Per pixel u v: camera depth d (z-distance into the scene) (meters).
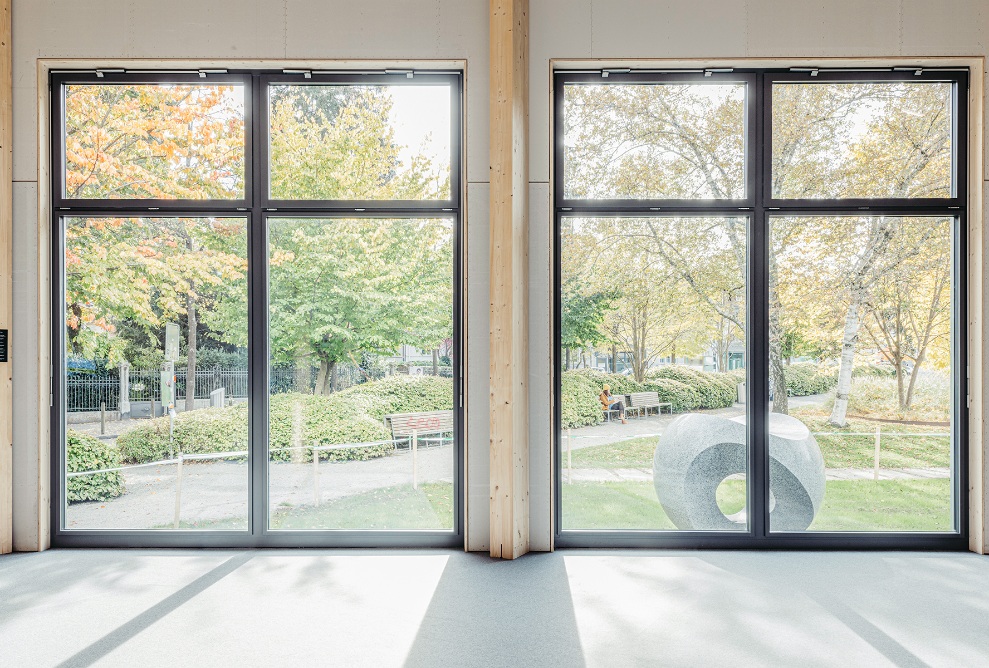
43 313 4.04
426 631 2.83
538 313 4.02
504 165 3.85
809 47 3.99
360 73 4.14
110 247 4.16
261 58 4.02
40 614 3.00
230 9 4.03
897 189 4.11
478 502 3.99
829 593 3.26
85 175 4.16
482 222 4.01
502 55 3.86
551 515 3.99
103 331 4.15
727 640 2.74
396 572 3.57
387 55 4.02
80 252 4.15
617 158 4.16
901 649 2.67
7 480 3.96
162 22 4.03
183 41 4.03
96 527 4.12
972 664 2.54
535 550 3.98
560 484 4.12
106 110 4.16
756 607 3.09
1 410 3.96
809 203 4.08
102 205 4.11
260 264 4.12
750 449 4.07
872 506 4.08
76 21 4.02
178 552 3.95
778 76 4.11
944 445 4.08
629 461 4.13
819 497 4.08
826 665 2.53
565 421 4.14
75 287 4.15
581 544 4.05
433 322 4.16
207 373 4.16
